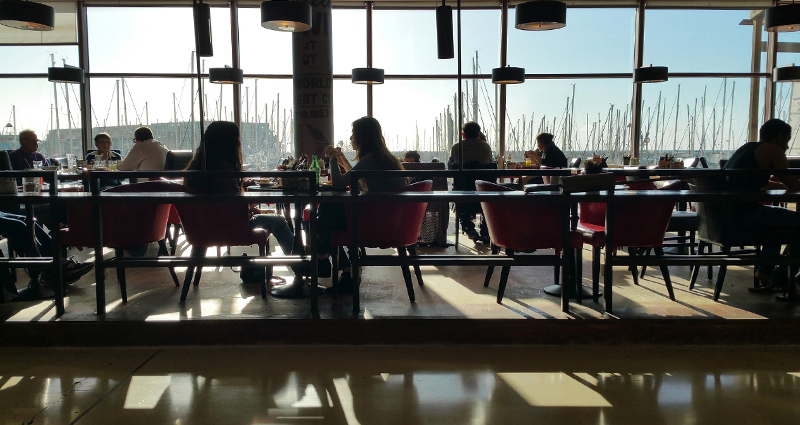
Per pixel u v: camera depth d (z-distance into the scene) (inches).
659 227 121.3
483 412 80.5
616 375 94.3
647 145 394.6
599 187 110.9
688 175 122.0
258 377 93.7
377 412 80.4
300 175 113.1
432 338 109.7
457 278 151.0
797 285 122.6
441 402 83.8
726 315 111.0
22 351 106.5
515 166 285.6
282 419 78.1
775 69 318.7
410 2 386.6
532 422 77.2
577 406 82.3
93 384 90.8
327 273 147.9
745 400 84.0
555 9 197.3
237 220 125.4
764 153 126.6
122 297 125.0
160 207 130.6
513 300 125.1
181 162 229.5
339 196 110.3
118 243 123.7
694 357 102.6
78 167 232.1
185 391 88.0
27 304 121.4
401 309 116.9
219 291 135.7
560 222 118.2
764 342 108.6
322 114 298.0
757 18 389.7
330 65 298.2
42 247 142.9
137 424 76.5
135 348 108.4
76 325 108.4
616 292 132.1
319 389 88.7
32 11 223.5
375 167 128.5
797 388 88.5
